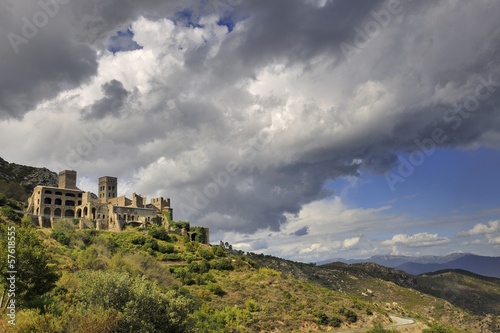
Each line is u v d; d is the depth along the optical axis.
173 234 191.12
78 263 107.25
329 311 126.44
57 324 47.56
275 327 109.56
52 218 167.12
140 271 123.44
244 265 167.38
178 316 62.66
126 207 192.50
